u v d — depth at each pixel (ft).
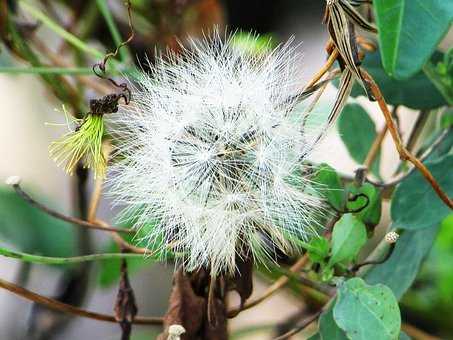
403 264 0.57
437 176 0.56
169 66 0.54
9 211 0.73
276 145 0.52
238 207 0.52
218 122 0.52
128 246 0.58
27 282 0.74
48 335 0.74
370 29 0.52
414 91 0.59
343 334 0.54
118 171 0.53
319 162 0.55
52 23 0.66
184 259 0.54
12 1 0.72
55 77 0.70
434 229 0.57
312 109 0.53
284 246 0.53
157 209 0.52
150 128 0.53
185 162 0.52
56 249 0.73
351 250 0.54
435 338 0.74
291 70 0.53
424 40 0.51
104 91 0.73
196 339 0.55
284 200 0.52
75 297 0.73
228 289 0.55
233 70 0.54
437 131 0.63
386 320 0.50
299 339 0.74
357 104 0.64
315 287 0.58
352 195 0.54
